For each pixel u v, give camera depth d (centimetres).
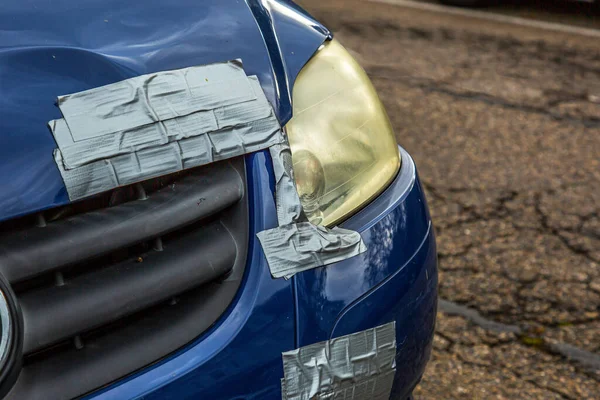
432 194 385
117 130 125
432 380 257
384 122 171
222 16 148
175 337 129
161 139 129
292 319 136
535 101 504
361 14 698
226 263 135
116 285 125
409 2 743
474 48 607
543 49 606
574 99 509
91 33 133
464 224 357
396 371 151
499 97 509
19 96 120
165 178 133
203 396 127
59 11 135
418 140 447
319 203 152
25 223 119
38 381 118
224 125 136
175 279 130
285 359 135
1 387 108
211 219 140
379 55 588
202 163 132
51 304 119
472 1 716
